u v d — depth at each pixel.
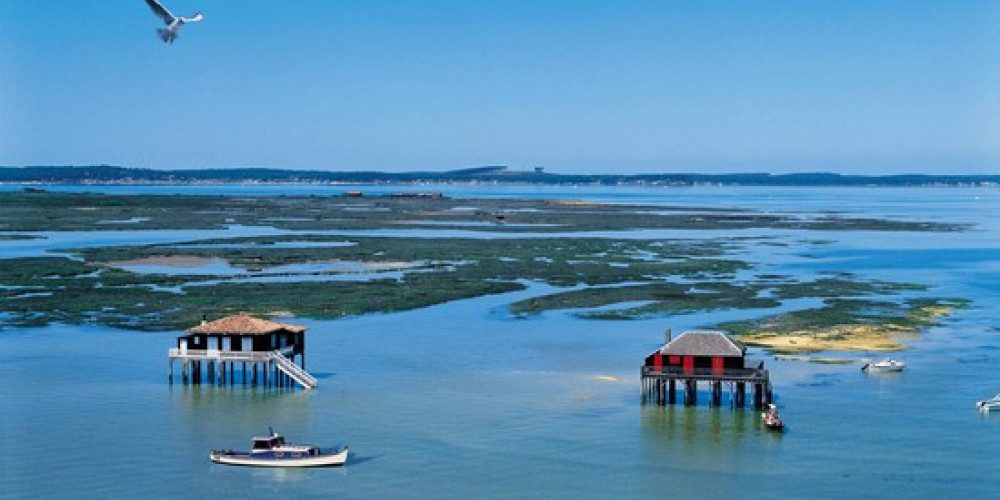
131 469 76.69
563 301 155.88
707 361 94.56
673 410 94.00
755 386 94.81
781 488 73.38
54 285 166.00
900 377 105.62
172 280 173.88
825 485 73.81
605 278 183.62
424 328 134.38
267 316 141.62
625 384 103.81
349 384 103.44
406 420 90.19
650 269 196.88
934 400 96.56
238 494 71.69
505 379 105.62
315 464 77.50
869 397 97.69
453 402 96.44
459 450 81.75
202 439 84.38
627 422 89.94
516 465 78.25
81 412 92.19
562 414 92.31
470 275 185.88
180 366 111.06
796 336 127.12
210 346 102.69
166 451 81.12
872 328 132.38
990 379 104.62
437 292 163.50
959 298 160.12
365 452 81.44
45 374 106.75
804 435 85.81
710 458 79.81
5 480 73.81
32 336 126.69
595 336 128.88
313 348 121.06
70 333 128.75
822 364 111.88
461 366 111.75
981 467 77.56
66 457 79.31
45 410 92.81
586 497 71.56
